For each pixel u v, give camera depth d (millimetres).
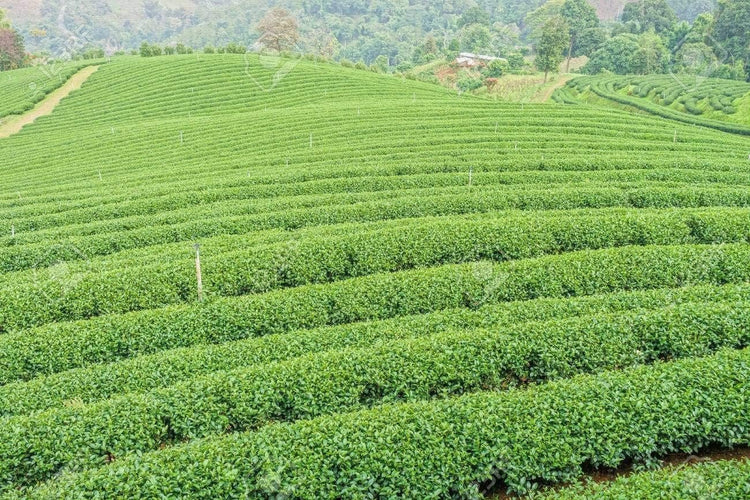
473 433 9914
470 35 126688
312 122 45688
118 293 17047
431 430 9938
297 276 18438
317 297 15852
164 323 14891
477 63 100562
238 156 39156
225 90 62594
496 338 12656
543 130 41219
